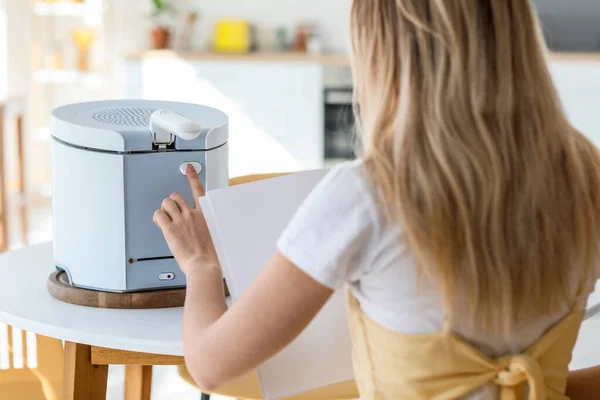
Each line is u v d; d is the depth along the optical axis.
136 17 5.58
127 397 2.12
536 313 1.06
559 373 1.12
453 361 1.03
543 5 5.92
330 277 1.00
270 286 1.03
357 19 1.07
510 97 1.01
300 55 5.32
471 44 1.00
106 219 1.46
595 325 3.74
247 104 5.32
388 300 1.04
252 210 1.28
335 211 1.00
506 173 1.00
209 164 1.49
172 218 1.34
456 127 0.99
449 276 0.99
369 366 1.08
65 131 1.48
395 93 1.03
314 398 1.83
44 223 5.17
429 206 0.97
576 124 5.41
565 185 1.07
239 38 5.56
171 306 1.50
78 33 5.37
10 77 5.41
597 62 5.33
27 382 1.83
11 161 5.39
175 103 1.72
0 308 1.46
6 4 5.32
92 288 1.50
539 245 1.04
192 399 3.02
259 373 1.21
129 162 1.45
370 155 1.02
